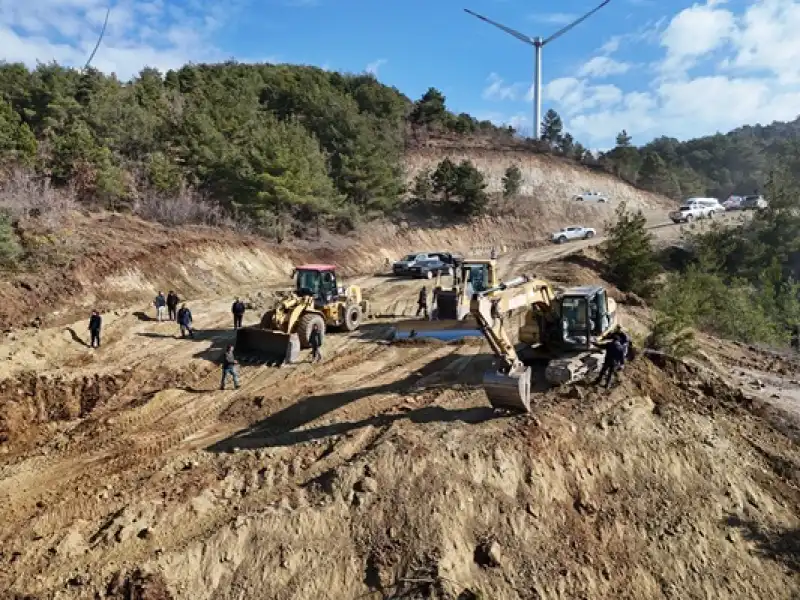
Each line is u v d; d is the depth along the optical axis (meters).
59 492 12.11
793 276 42.59
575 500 11.81
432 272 36.31
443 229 51.62
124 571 9.32
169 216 33.78
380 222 48.22
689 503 12.23
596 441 12.91
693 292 28.72
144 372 18.36
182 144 39.56
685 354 19.67
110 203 32.62
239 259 33.03
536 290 14.99
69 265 25.22
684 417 14.27
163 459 13.17
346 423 14.14
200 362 19.02
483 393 15.13
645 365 16.11
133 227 30.89
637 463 12.77
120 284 26.11
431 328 13.51
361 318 24.31
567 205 60.88
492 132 73.56
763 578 11.12
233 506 11.04
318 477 11.66
